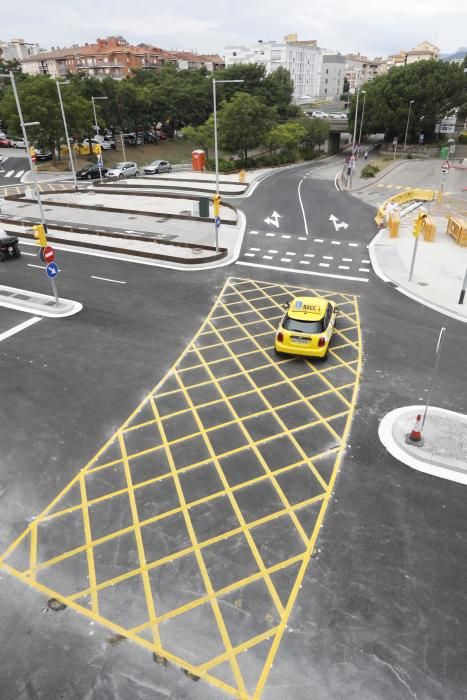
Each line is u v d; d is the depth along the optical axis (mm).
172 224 28656
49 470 10031
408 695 6156
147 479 9805
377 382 13070
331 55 150500
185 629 6961
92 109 56844
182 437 11008
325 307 14359
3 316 16812
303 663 6523
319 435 11047
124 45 109375
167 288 19375
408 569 7867
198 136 55625
